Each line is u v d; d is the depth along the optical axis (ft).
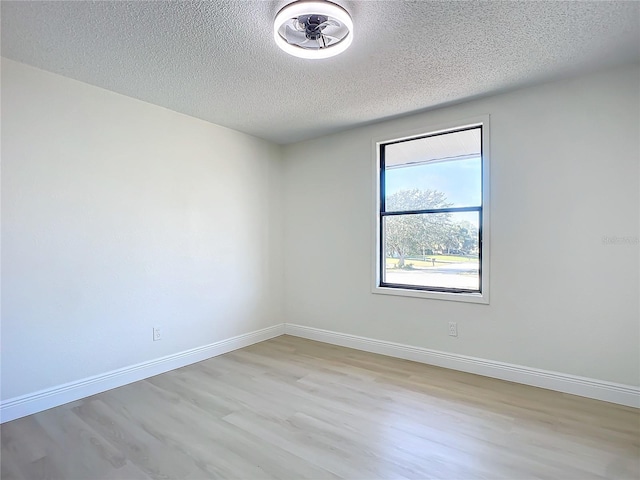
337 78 8.74
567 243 8.92
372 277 12.34
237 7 6.03
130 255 9.93
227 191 12.62
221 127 12.41
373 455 6.47
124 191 9.78
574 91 8.78
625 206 8.25
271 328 14.39
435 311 11.02
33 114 8.14
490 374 10.05
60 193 8.58
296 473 6.01
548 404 8.33
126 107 9.81
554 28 6.68
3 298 7.73
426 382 9.72
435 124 10.89
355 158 12.72
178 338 11.09
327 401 8.63
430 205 11.30
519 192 9.53
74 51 7.44
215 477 5.91
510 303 9.71
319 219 13.76
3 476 5.92
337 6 5.96
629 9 6.13
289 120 11.79
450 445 6.75
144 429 7.38
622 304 8.30
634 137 8.14
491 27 6.66
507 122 9.68
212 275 12.12
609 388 8.43
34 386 8.15
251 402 8.61
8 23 6.43
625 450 6.52
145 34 6.82
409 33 6.83
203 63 7.97
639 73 8.07
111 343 9.52
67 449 6.67
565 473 5.92
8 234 7.80
